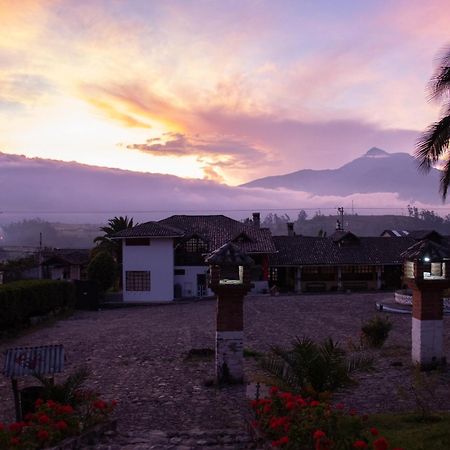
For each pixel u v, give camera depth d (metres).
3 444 8.16
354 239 53.72
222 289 15.26
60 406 9.75
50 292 34.00
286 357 11.71
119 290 55.41
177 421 12.19
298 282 51.22
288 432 7.99
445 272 16.41
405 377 15.38
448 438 8.98
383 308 33.53
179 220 54.38
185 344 23.17
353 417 8.33
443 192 17.23
